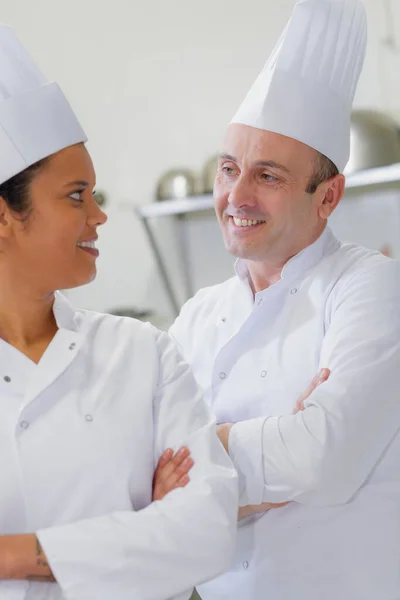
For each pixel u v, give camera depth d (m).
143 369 1.73
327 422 1.92
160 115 4.64
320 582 2.03
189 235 4.57
